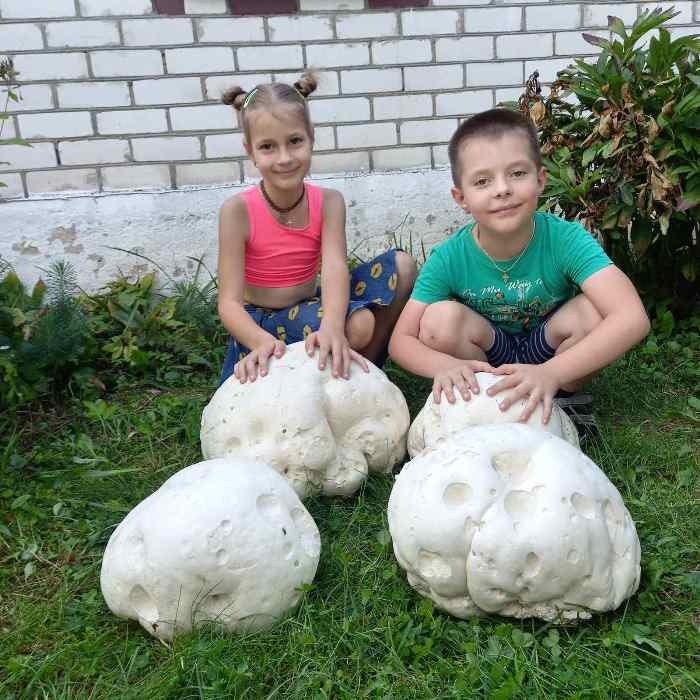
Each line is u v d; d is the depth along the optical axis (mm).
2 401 2656
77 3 3396
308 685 1463
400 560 1658
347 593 1711
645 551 1793
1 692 1528
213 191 3627
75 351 2854
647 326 2100
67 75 3455
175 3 3455
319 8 3568
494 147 2074
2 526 2029
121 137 3555
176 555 1553
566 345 2297
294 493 1757
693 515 1933
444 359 2209
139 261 3635
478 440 1671
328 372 2145
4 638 1678
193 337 3209
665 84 2875
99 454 2447
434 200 3834
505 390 2021
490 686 1429
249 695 1459
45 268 3551
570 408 2346
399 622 1604
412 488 1642
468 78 3764
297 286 2695
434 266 2361
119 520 2072
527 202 2105
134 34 3465
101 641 1650
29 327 2713
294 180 2434
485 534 1521
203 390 2902
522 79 3809
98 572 1896
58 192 3555
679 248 3213
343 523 1993
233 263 2541
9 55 3396
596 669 1463
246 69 3580
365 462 2127
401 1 3621
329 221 2637
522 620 1599
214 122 3605
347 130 3736
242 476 1683
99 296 3381
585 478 1598
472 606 1609
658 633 1564
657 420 2473
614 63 3033
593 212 2910
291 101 2375
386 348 2723
